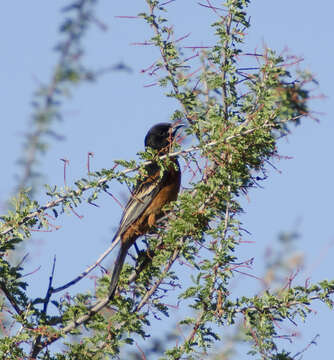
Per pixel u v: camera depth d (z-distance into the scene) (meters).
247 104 10.89
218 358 9.25
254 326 9.34
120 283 11.12
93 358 9.88
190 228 10.57
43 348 10.03
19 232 9.92
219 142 10.29
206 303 9.66
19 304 10.25
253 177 10.73
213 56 11.19
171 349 9.35
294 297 9.34
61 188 9.91
